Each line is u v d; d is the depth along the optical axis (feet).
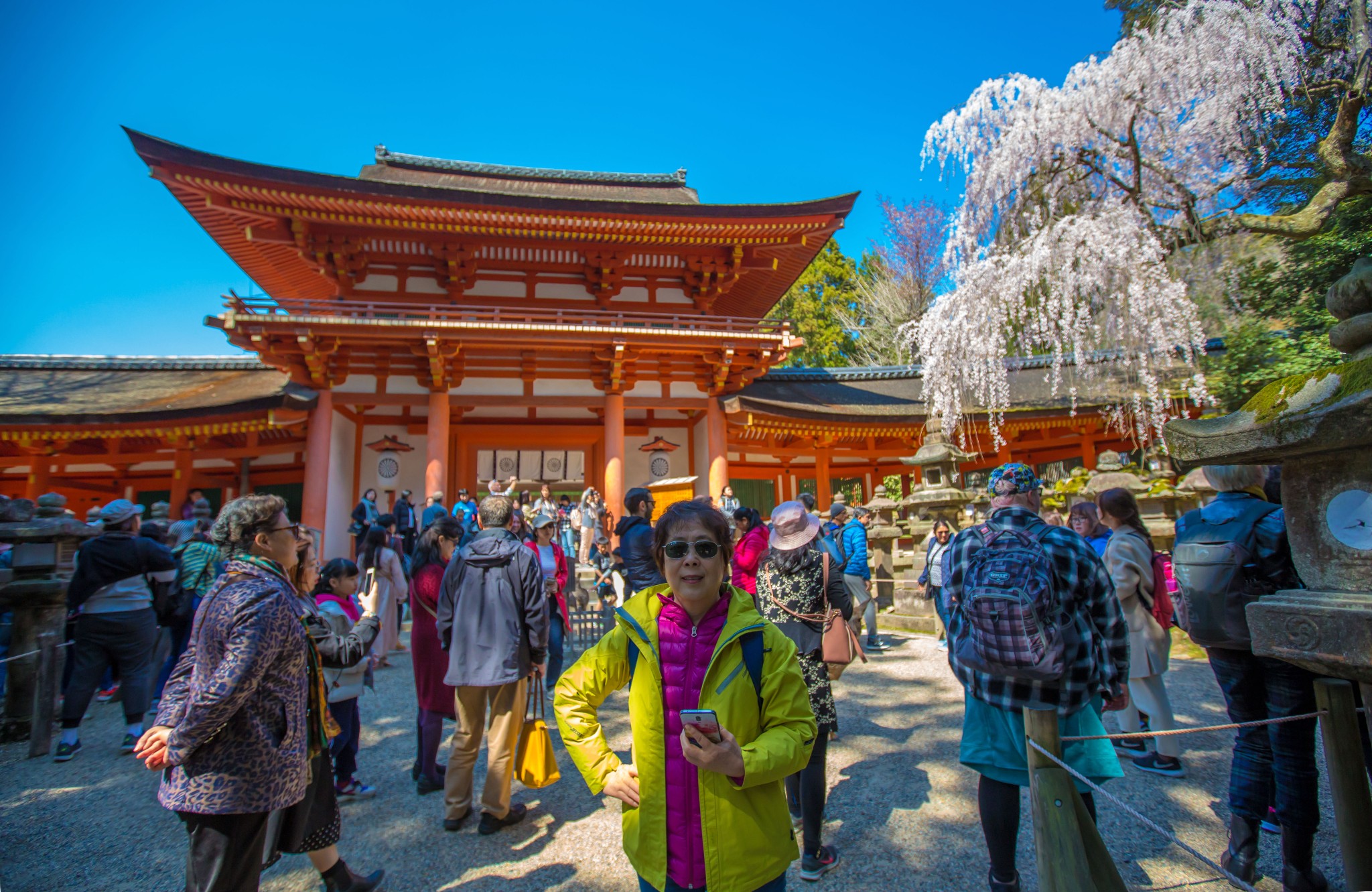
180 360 70.69
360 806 15.17
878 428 68.80
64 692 18.99
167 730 7.89
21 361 67.62
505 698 13.82
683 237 60.13
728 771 6.11
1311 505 7.10
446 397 56.49
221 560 8.76
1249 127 39.75
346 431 59.62
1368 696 6.42
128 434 54.80
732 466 71.41
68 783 17.12
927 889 11.14
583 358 59.77
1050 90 43.78
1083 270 45.19
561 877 11.87
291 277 65.41
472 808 14.93
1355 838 8.64
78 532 22.75
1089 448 71.67
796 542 12.95
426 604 15.93
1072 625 9.20
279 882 12.05
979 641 8.76
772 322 62.54
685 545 7.16
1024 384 78.59
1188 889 10.69
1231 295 47.24
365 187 50.93
